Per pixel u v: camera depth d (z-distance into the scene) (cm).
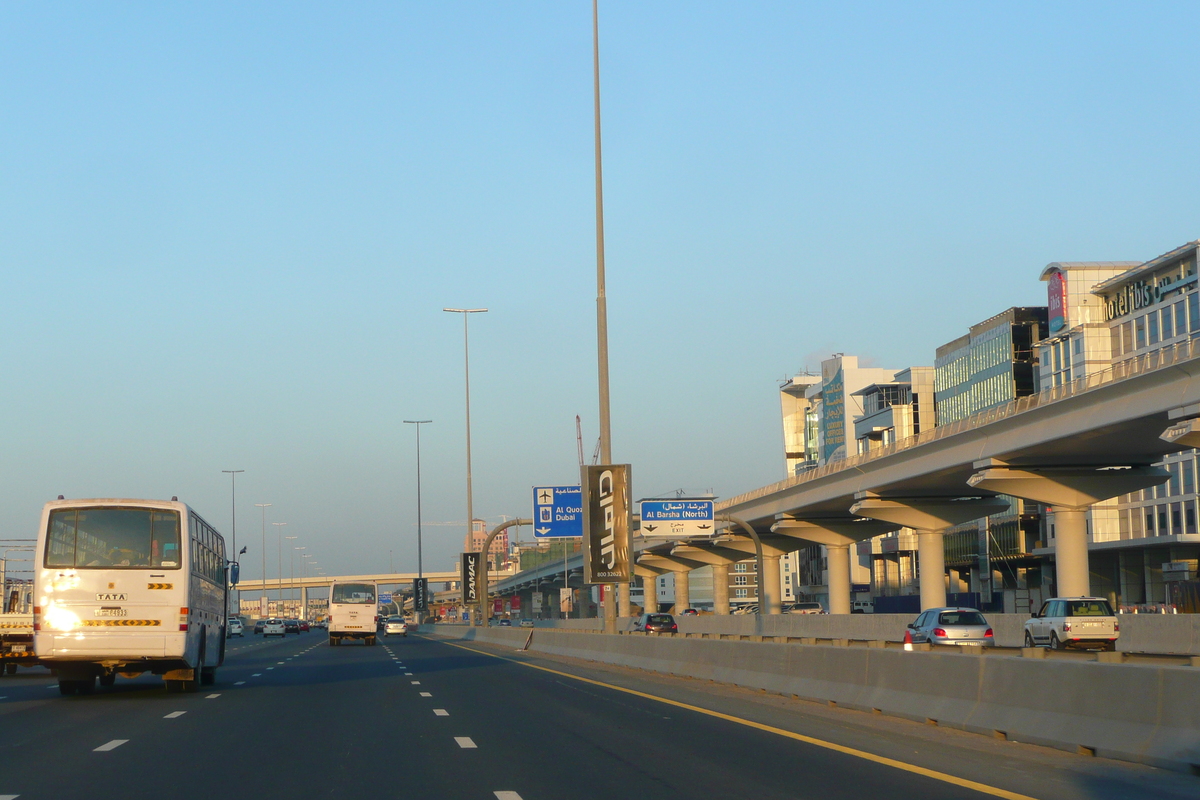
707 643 2855
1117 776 1188
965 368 12538
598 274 3700
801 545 10844
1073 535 6262
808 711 1972
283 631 12081
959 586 13188
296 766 1334
